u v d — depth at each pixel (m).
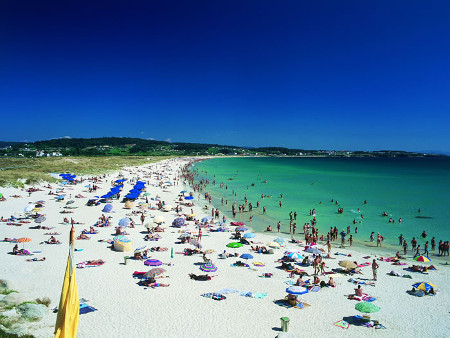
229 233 37.28
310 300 20.72
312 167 173.00
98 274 23.58
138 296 20.42
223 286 22.55
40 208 42.03
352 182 95.31
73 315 10.59
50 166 100.12
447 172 141.75
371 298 20.97
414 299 21.09
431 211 52.22
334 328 17.38
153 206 52.66
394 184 90.44
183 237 33.00
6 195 52.41
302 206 56.25
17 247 27.30
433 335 16.86
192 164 182.62
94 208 48.06
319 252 27.98
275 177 110.19
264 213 50.12
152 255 28.55
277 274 25.09
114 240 29.72
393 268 27.03
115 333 16.12
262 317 18.36
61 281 21.80
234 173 126.25
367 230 40.75
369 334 16.84
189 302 19.89
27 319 16.09
